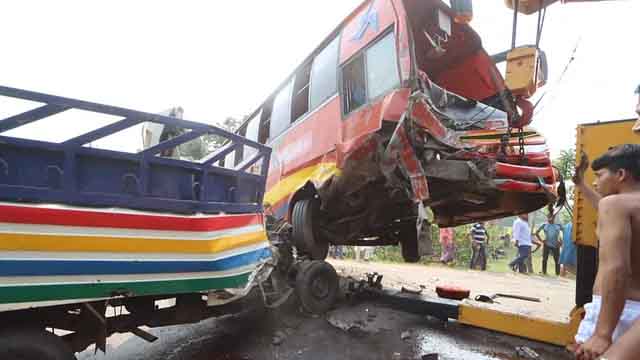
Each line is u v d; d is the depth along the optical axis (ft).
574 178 11.62
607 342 6.84
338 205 18.33
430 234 12.89
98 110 8.87
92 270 8.16
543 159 15.78
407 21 14.39
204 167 10.83
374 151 14.75
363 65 16.51
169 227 9.52
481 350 13.12
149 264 8.99
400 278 28.30
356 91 16.78
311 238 19.19
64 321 8.87
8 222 7.36
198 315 11.71
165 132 12.25
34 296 7.41
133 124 9.38
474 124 15.55
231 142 11.75
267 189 25.84
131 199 9.14
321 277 16.96
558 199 16.25
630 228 7.10
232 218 11.46
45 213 7.80
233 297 10.96
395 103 13.78
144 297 10.50
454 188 15.10
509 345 13.53
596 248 11.62
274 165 25.32
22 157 7.95
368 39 16.42
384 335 14.57
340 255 51.42
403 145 13.14
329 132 18.34
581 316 12.04
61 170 8.34
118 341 14.32
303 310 16.43
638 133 10.62
